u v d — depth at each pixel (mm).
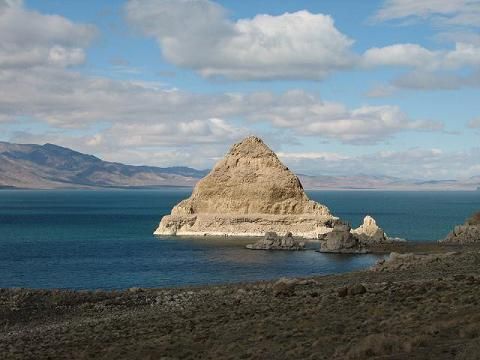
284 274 100938
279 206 194250
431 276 59906
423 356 26594
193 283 91688
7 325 53031
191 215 192375
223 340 37906
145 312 54406
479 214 146125
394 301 43500
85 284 91438
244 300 54594
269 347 33688
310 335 35906
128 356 35875
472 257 72375
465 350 26062
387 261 77438
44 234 186375
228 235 182750
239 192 196500
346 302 45406
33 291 64000
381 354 28375
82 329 47562
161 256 129125
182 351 36250
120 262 118500
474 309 36031
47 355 38438
